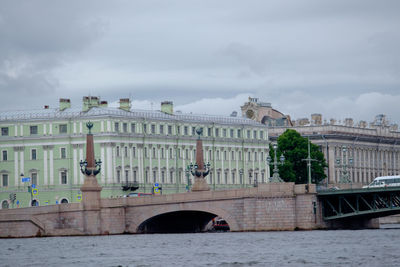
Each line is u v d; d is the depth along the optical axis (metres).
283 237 195.62
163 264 153.75
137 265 153.38
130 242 193.50
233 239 194.00
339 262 151.38
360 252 164.00
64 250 178.12
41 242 197.38
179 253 168.62
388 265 147.25
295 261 153.62
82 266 153.62
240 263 152.75
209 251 170.50
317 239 189.62
